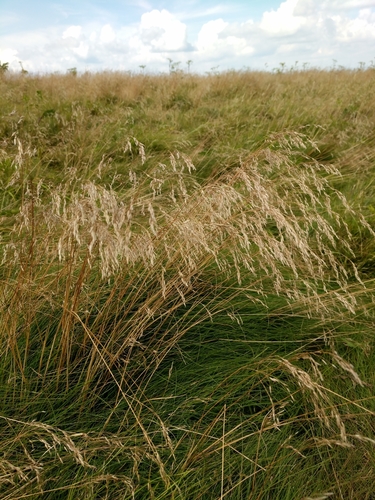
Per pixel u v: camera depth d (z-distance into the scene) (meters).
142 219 3.08
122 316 2.29
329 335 2.41
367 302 2.77
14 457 1.65
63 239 1.82
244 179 2.14
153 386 2.03
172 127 5.94
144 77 10.13
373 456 1.74
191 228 1.96
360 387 2.07
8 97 7.34
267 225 3.40
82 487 1.54
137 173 4.41
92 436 1.77
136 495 1.59
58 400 1.89
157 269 2.37
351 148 4.94
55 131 5.59
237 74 10.69
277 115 6.52
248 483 1.66
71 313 1.84
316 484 1.66
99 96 7.97
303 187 2.57
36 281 2.18
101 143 5.03
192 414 1.94
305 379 1.63
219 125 6.04
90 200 1.75
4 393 1.86
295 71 11.78
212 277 2.57
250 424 1.89
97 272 2.39
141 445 1.70
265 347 2.33
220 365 2.18
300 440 1.86
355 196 3.94
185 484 1.59
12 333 1.86
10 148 4.40
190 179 4.18
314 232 3.35
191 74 10.88
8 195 3.51
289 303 2.55
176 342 2.27
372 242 3.16
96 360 1.95
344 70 12.05
